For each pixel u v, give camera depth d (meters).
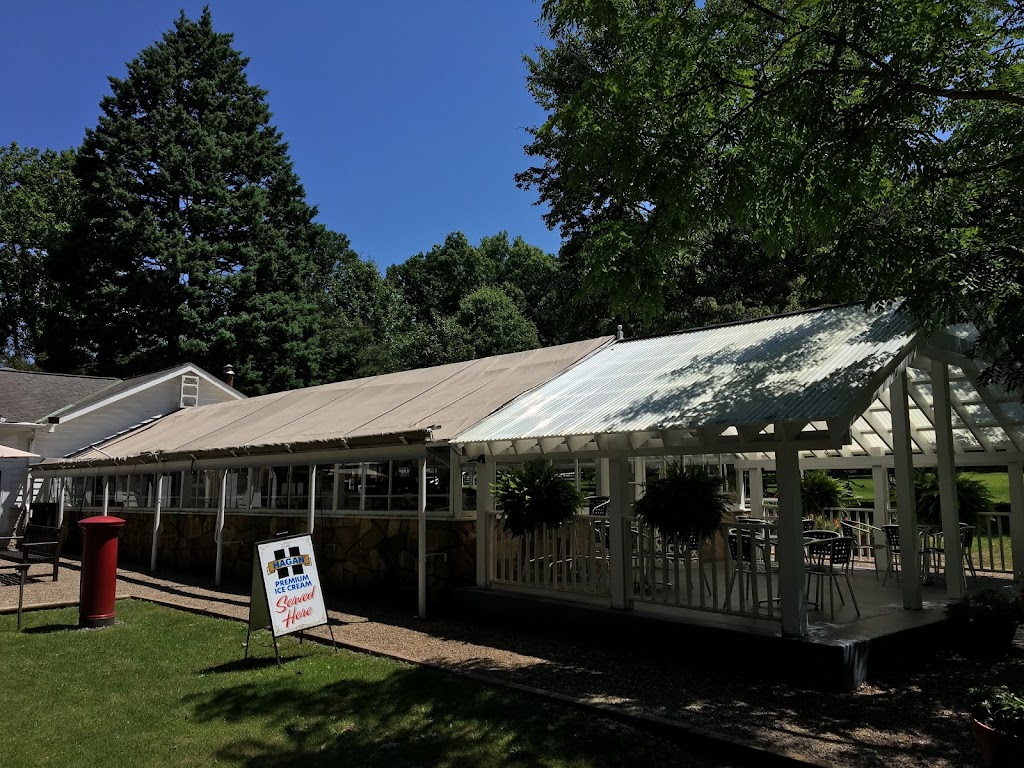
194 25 39.88
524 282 56.81
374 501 11.91
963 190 7.62
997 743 4.32
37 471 21.47
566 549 9.66
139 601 12.03
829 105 6.64
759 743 5.11
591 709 5.98
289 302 37.09
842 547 8.16
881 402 11.10
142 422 24.00
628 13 7.36
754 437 7.34
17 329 42.69
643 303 7.73
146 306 34.22
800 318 10.36
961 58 6.48
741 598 7.54
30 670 7.50
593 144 7.38
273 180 41.19
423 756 5.07
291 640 8.75
